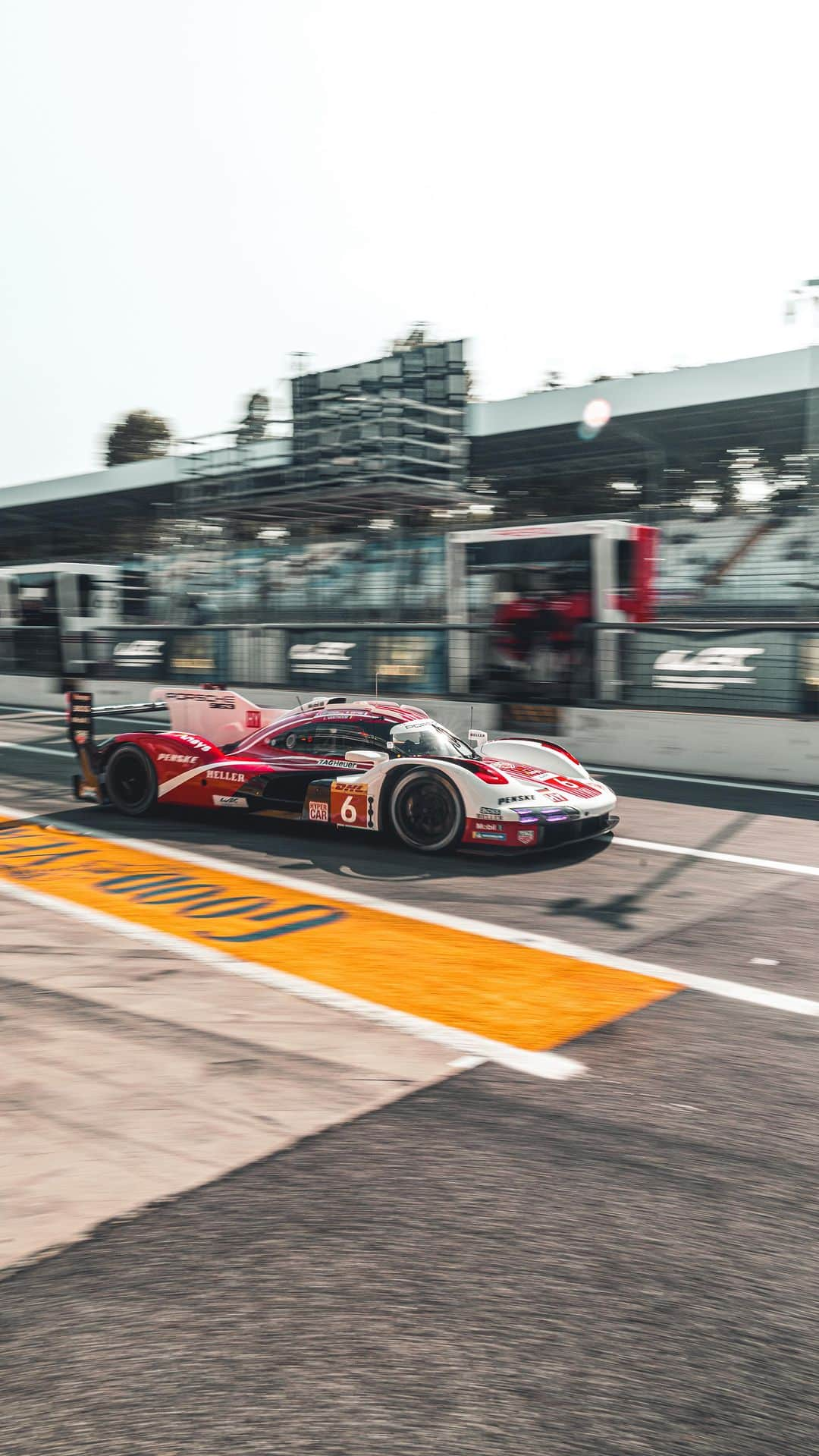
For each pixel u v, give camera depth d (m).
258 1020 4.52
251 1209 3.06
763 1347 2.52
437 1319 2.60
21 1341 2.50
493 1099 3.79
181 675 18.06
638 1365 2.45
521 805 7.45
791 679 11.51
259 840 8.24
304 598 21.06
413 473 19.00
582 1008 4.71
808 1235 2.98
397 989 4.93
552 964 5.32
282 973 5.13
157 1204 3.09
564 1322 2.59
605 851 8.00
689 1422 2.28
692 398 19.34
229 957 5.38
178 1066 4.04
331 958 5.38
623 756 12.84
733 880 7.11
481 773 7.59
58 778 11.35
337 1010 4.65
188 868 7.31
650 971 5.23
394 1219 3.02
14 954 5.41
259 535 23.97
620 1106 3.75
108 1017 4.54
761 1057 4.20
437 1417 2.28
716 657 12.07
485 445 23.12
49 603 22.11
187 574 23.06
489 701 14.22
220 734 10.20
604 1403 2.33
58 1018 4.52
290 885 6.86
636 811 9.78
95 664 19.52
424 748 8.24
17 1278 2.74
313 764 8.45
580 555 14.16
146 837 8.36
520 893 6.70
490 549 15.11
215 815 9.30
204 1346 2.49
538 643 13.71
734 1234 2.98
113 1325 2.56
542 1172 3.29
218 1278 2.74
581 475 25.66
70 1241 2.90
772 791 10.95
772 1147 3.48
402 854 7.78
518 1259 2.84
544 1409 2.31
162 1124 3.57
